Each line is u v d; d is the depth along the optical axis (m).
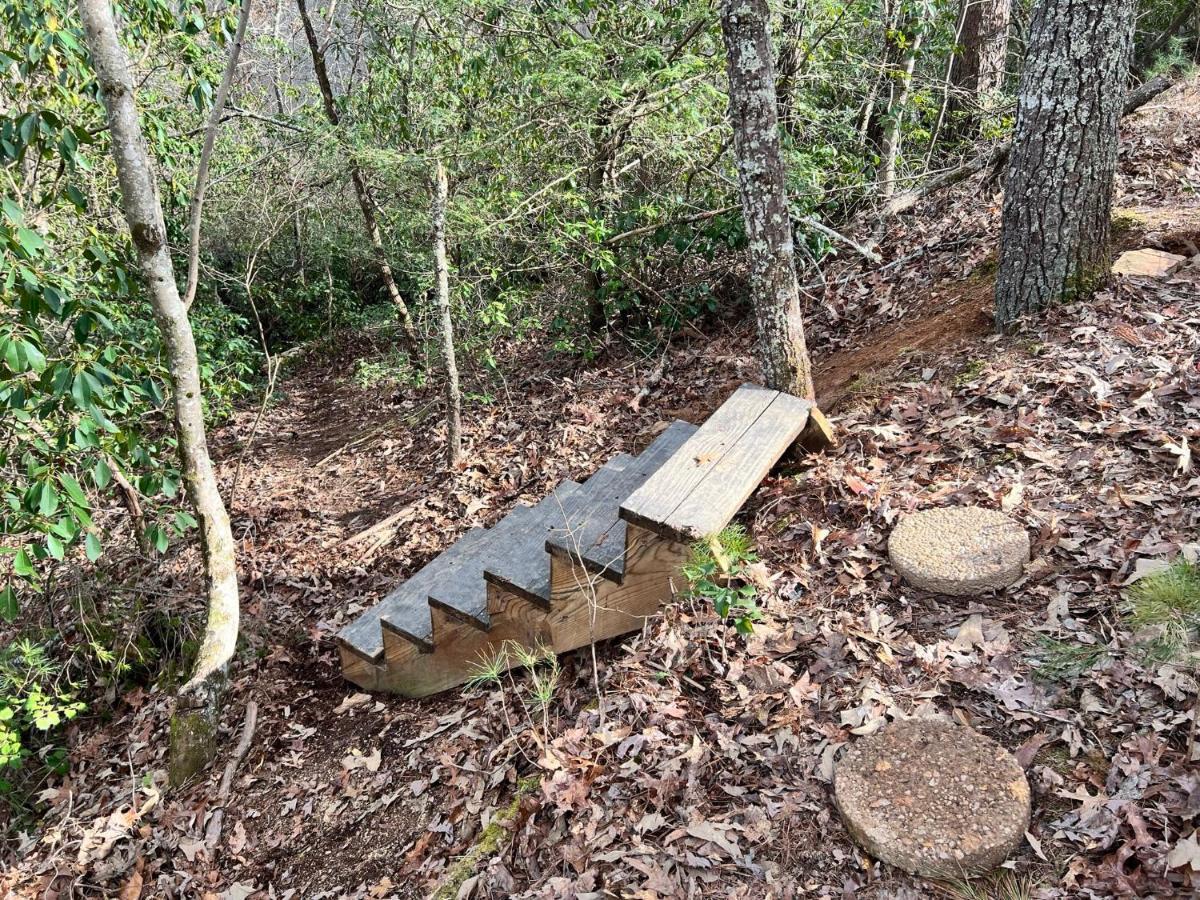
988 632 2.41
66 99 4.09
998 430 3.24
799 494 3.27
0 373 3.18
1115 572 2.46
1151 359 3.36
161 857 3.23
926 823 1.87
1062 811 1.89
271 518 6.16
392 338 8.93
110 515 5.82
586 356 6.51
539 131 5.52
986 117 6.74
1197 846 1.67
